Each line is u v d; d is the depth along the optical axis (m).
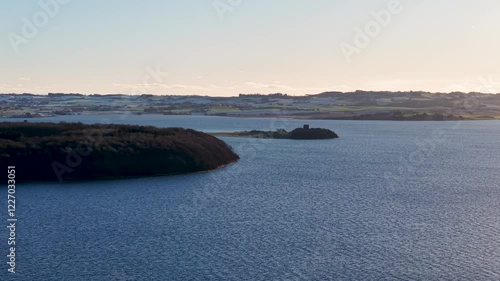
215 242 64.06
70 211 80.00
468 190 106.25
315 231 69.56
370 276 53.09
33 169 108.81
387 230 70.56
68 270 54.47
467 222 75.81
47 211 79.94
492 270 54.97
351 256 59.12
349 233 68.69
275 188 103.69
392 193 101.06
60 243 63.44
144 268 55.03
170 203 86.44
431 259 58.28
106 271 54.19
